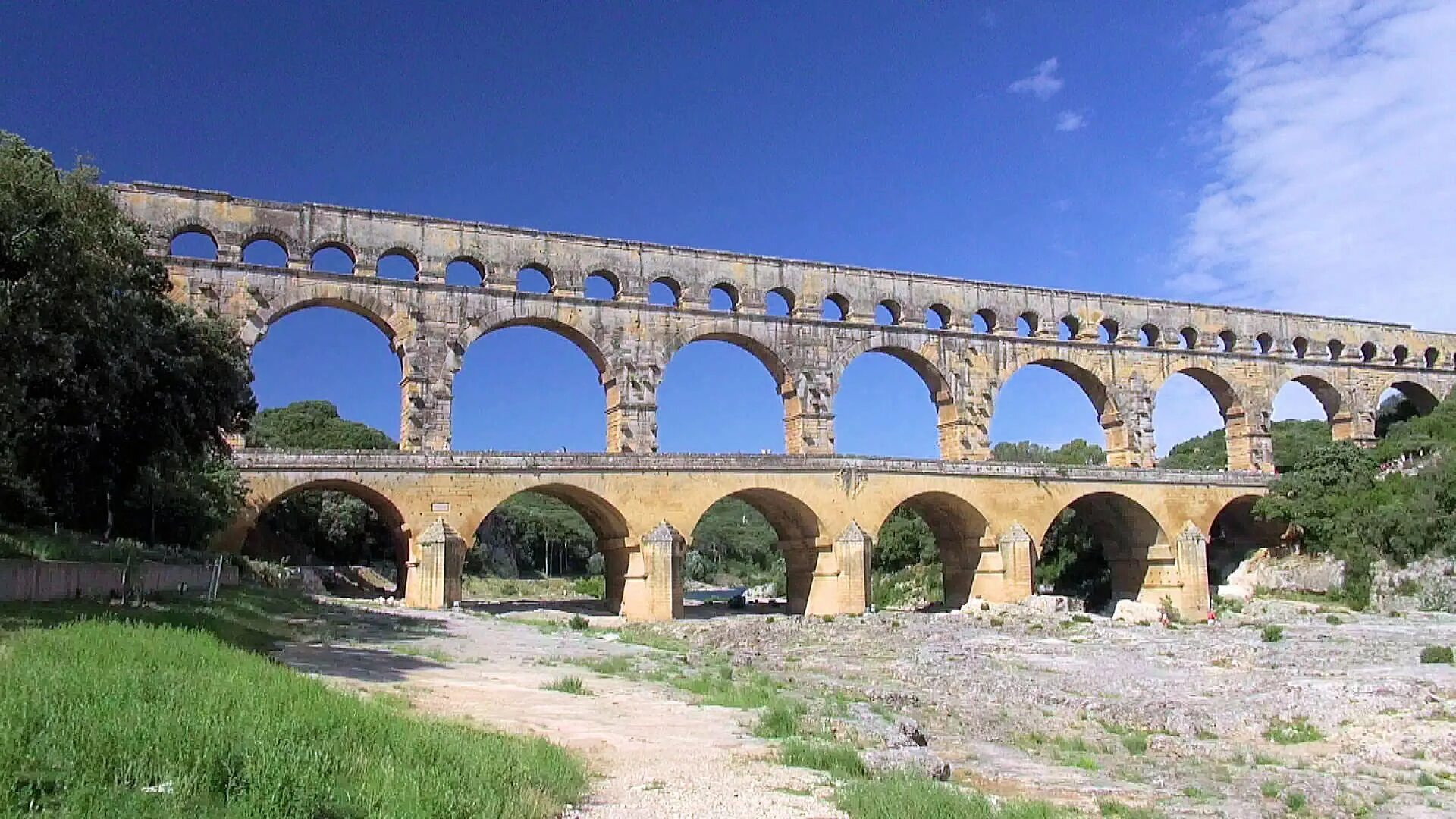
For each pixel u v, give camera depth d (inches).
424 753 603.8
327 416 5059.1
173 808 461.1
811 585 2824.8
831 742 868.6
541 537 5915.4
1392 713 1209.4
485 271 2758.4
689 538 2640.3
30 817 430.3
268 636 1302.9
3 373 1286.9
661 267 2940.5
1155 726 1230.9
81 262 1325.0
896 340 3157.0
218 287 2477.9
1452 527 2847.0
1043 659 1822.1
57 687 592.1
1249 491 3292.3
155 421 1724.9
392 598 2517.2
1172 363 3476.9
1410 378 3875.5
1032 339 3309.5
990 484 2960.1
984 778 903.7
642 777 693.3
